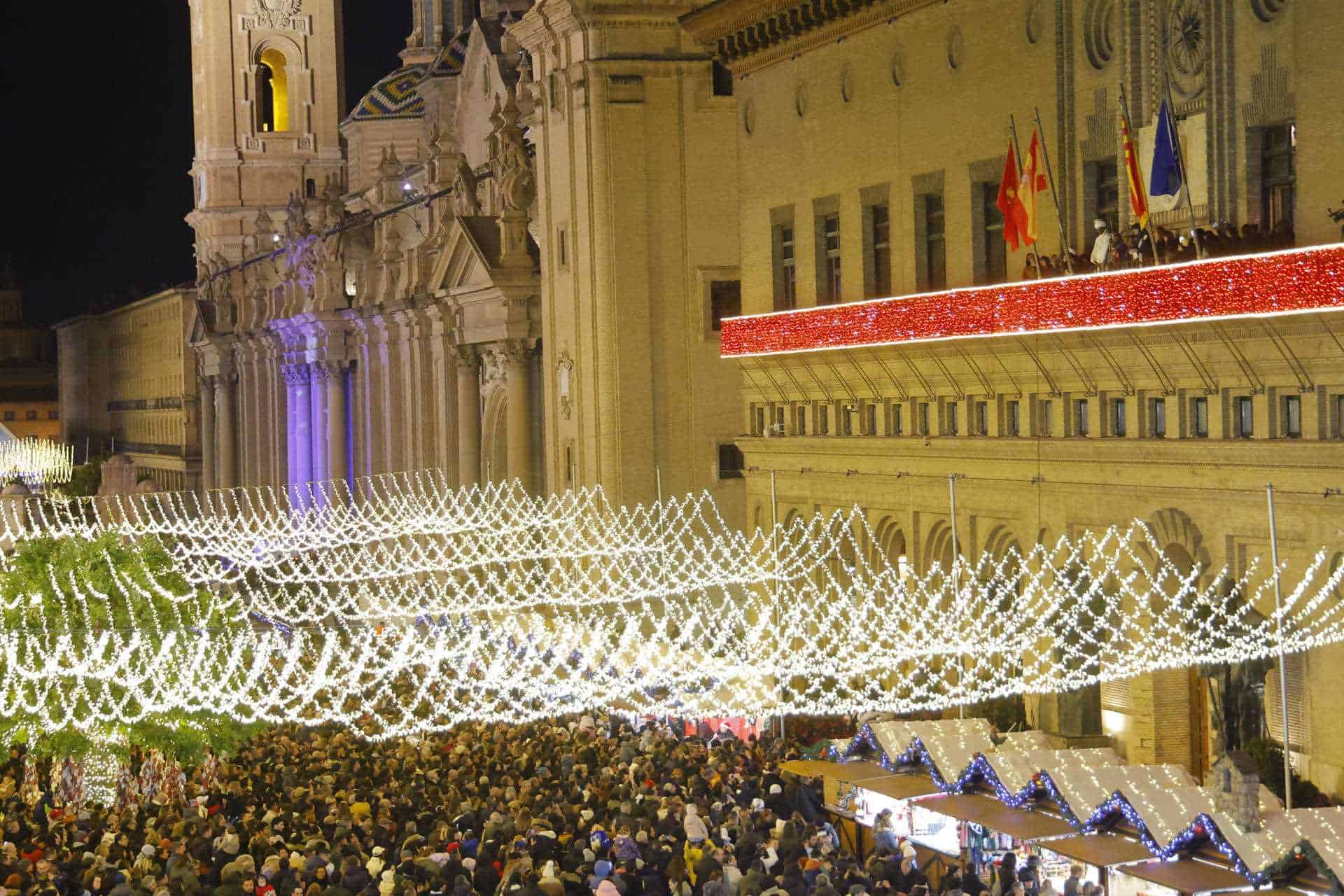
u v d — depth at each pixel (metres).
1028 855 32.28
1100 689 46.88
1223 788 29.36
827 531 59.75
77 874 33.41
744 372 64.50
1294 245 39.72
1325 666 38.66
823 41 59.31
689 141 71.25
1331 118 38.56
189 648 49.38
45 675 47.25
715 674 51.47
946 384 52.56
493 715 48.44
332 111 152.25
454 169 97.25
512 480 84.25
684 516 71.19
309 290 116.62
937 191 53.69
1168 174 42.25
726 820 34.12
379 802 37.22
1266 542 40.22
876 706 47.69
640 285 70.94
